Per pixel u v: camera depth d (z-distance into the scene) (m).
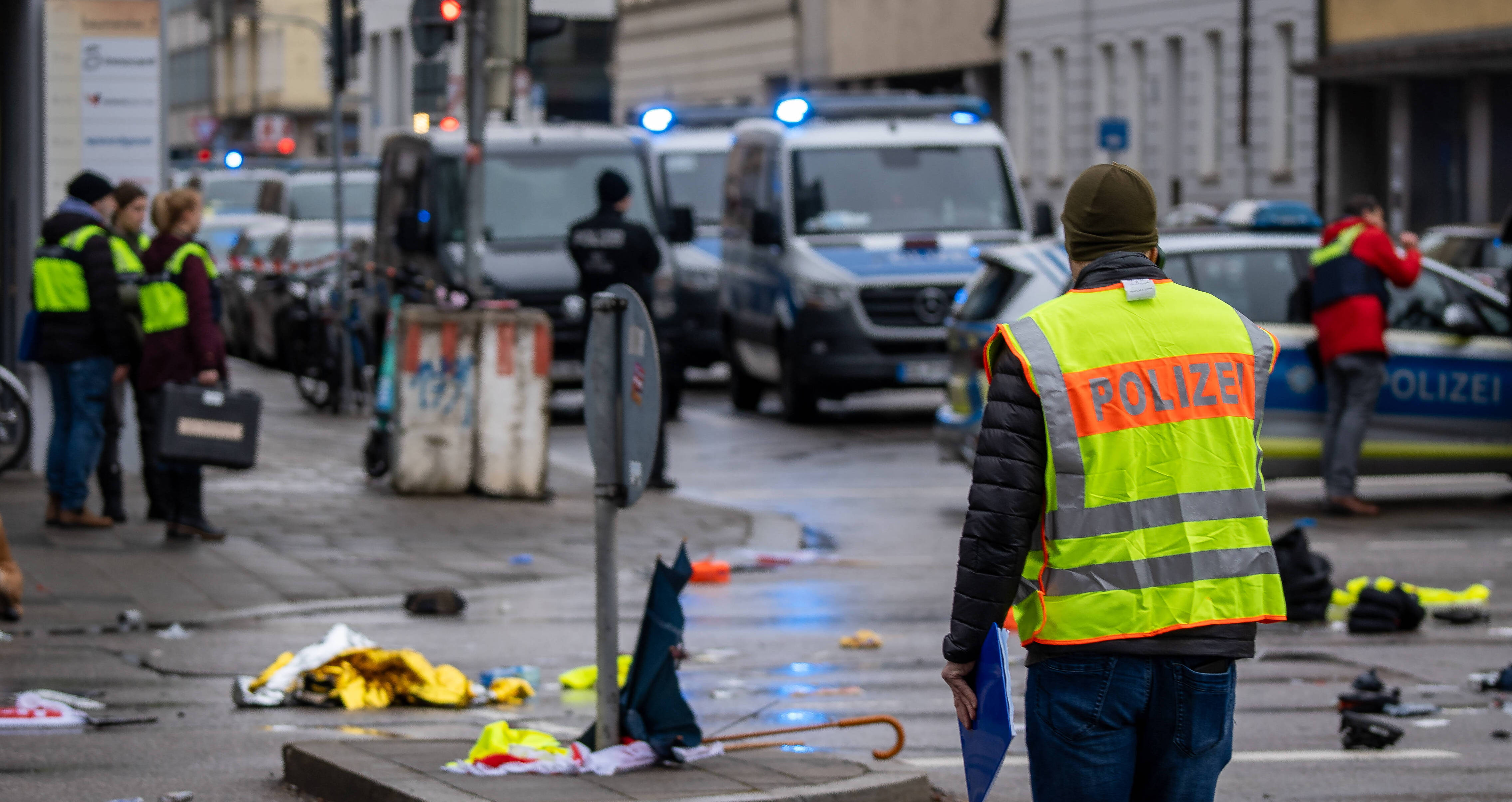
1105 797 9.95
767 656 23.27
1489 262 62.28
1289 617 26.06
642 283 39.56
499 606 26.62
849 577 29.58
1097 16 120.38
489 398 37.09
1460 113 97.00
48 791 16.19
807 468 44.53
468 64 38.12
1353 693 20.58
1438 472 37.28
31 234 38.75
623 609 26.50
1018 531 9.89
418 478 37.22
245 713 19.81
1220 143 110.81
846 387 52.66
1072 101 122.88
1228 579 9.92
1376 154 103.06
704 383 71.69
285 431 49.28
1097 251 10.41
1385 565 30.44
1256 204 75.06
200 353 31.44
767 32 152.38
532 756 15.98
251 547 30.66
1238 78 108.19
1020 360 9.97
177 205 31.61
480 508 36.00
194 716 19.62
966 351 37.97
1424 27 94.69
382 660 20.56
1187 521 9.92
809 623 25.59
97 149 38.31
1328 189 102.38
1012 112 129.75
